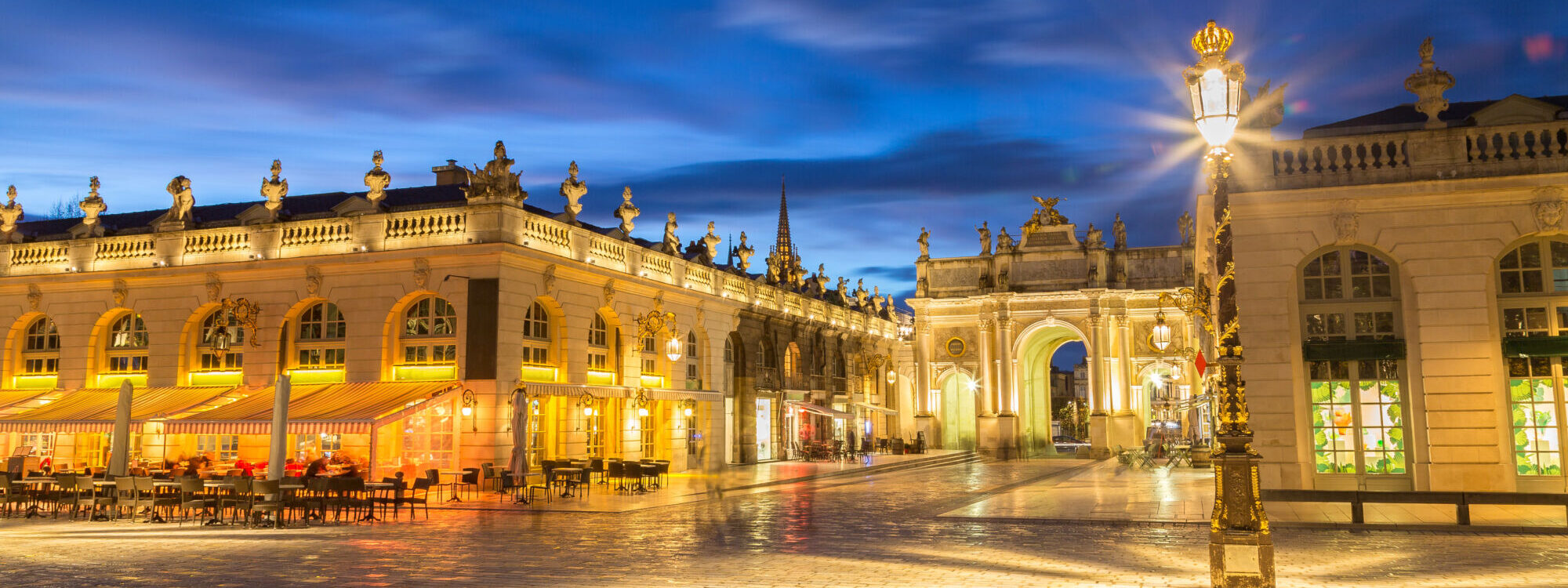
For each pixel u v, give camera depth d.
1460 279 21.86
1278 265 22.75
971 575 13.99
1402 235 22.25
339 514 22.67
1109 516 21.62
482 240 30.73
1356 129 23.58
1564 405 21.64
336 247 32.56
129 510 24.95
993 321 60.53
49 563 15.88
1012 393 59.53
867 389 63.84
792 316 51.88
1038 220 61.06
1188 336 57.97
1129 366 58.25
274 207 33.59
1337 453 22.81
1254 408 22.53
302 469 29.45
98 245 35.50
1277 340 22.58
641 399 37.25
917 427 62.09
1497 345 21.78
